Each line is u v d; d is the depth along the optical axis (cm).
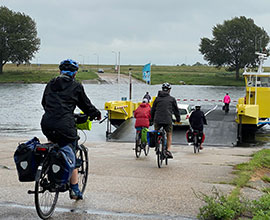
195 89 9469
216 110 3156
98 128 2927
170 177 841
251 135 2333
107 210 573
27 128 2794
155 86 10456
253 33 11662
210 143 2003
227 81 12150
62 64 546
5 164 971
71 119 529
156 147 998
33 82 11425
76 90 537
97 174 850
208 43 12362
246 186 758
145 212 568
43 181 503
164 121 1011
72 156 525
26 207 574
